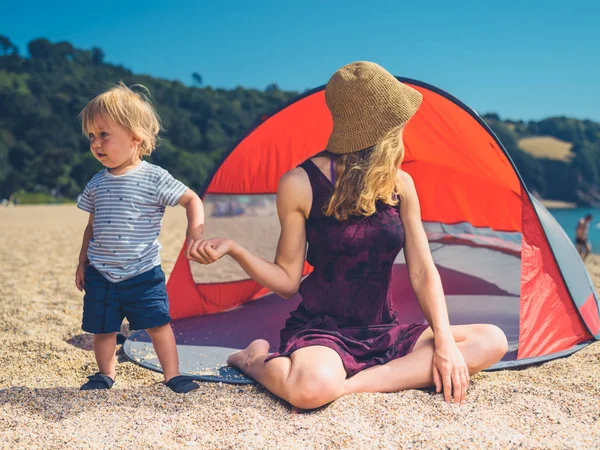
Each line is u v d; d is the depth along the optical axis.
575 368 2.02
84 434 1.44
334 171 1.76
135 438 1.42
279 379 1.61
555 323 2.26
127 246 1.75
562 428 1.50
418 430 1.46
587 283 2.73
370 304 1.78
